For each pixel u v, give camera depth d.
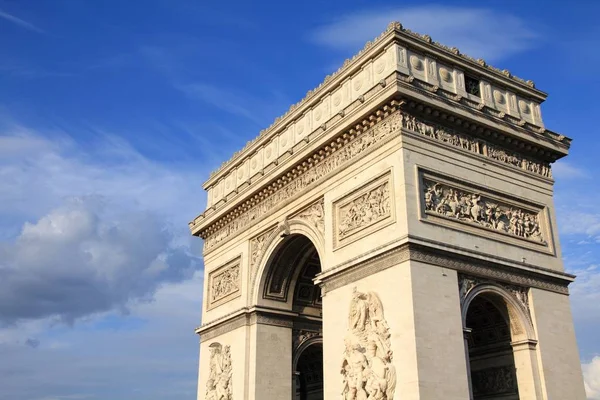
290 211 80.12
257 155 91.25
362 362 61.84
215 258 96.56
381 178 66.00
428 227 62.38
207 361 91.75
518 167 72.88
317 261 87.19
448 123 68.06
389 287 61.66
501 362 68.12
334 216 71.56
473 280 64.12
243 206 90.50
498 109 73.75
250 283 86.12
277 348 83.94
